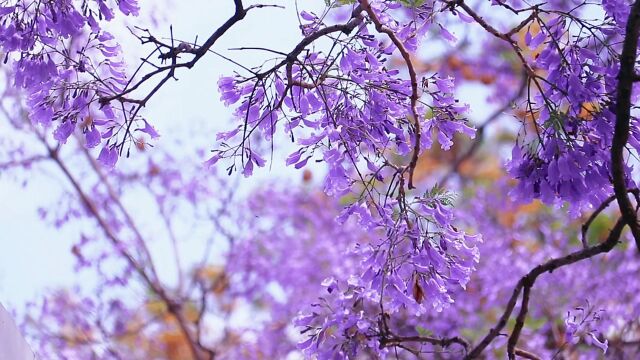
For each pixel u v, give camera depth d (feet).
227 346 22.33
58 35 9.66
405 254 9.31
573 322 11.00
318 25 9.30
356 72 9.19
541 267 9.61
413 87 8.95
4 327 10.97
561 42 9.21
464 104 9.47
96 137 9.49
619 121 8.63
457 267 9.31
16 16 9.56
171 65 8.79
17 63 9.57
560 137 8.91
